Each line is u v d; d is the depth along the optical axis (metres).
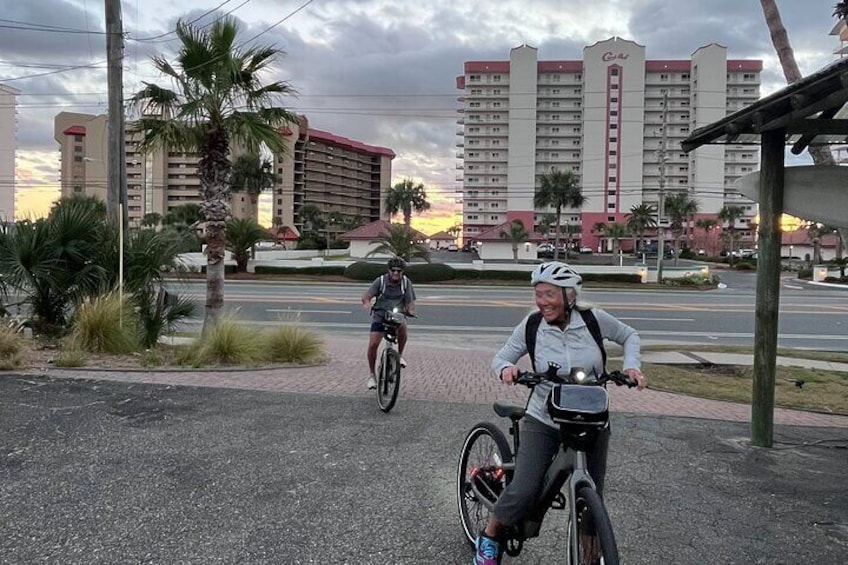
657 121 135.88
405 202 109.31
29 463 4.80
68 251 10.55
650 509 4.32
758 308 6.01
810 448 5.91
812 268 56.84
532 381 2.93
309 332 11.18
